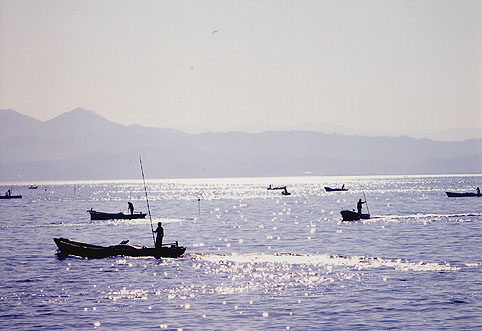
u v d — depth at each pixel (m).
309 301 127.62
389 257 186.88
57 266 178.50
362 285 143.00
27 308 123.75
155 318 115.19
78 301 129.88
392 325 108.94
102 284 148.88
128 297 133.50
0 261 189.25
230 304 125.88
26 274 164.12
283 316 115.62
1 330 107.56
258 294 135.12
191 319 114.06
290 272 162.75
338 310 119.56
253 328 107.69
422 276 153.00
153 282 151.12
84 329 107.94
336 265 173.12
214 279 154.38
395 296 130.75
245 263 180.25
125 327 109.06
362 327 107.88
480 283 143.12
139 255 196.12
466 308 120.25
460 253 192.75
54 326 110.12
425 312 117.56
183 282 150.62
